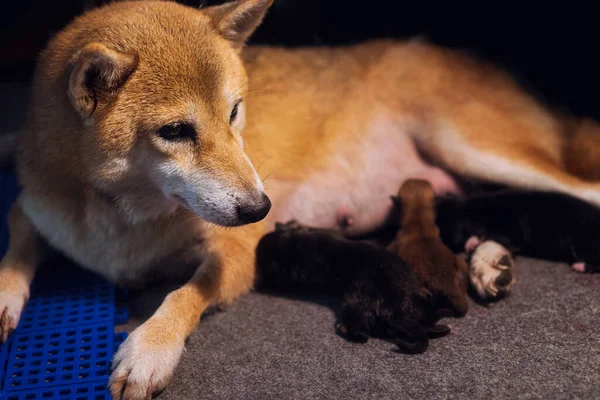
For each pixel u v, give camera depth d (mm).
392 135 823
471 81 809
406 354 629
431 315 662
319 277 714
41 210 689
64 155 642
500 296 688
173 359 610
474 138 790
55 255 754
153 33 623
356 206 828
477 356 618
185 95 612
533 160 777
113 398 577
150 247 696
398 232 764
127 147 615
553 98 817
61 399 578
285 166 792
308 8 956
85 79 592
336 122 810
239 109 673
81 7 1071
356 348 643
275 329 679
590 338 623
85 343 637
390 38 849
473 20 844
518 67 823
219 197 616
